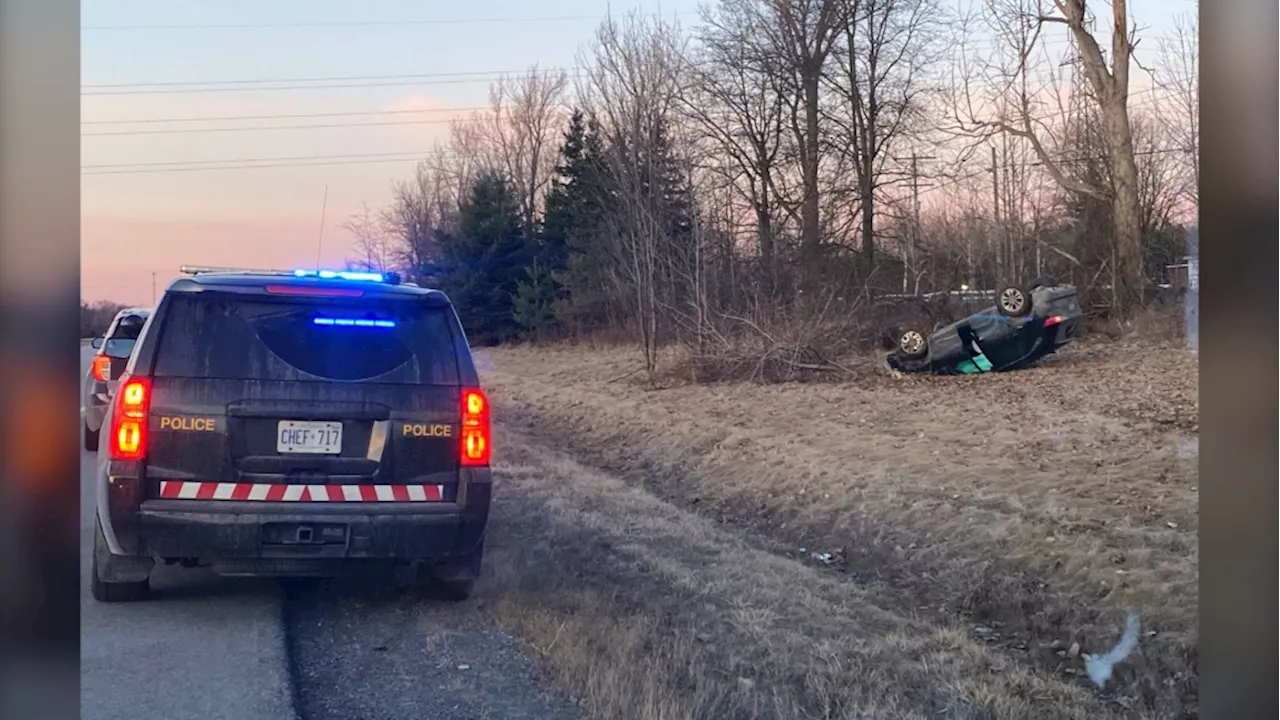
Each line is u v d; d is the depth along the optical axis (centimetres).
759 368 1942
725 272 2117
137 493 516
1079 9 2494
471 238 4219
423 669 500
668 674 500
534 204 4644
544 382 2348
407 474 552
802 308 2003
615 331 3291
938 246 2781
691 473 1177
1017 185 2756
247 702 447
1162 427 1179
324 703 452
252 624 559
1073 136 2673
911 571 743
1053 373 1783
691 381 1989
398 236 4706
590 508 945
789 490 1005
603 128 2397
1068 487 909
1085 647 574
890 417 1416
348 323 558
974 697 488
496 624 577
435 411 560
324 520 531
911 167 2839
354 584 651
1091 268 2556
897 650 557
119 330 974
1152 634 570
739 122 2667
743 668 518
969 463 1053
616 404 1747
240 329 543
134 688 458
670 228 2166
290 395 537
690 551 783
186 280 546
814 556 812
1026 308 1830
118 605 582
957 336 1858
